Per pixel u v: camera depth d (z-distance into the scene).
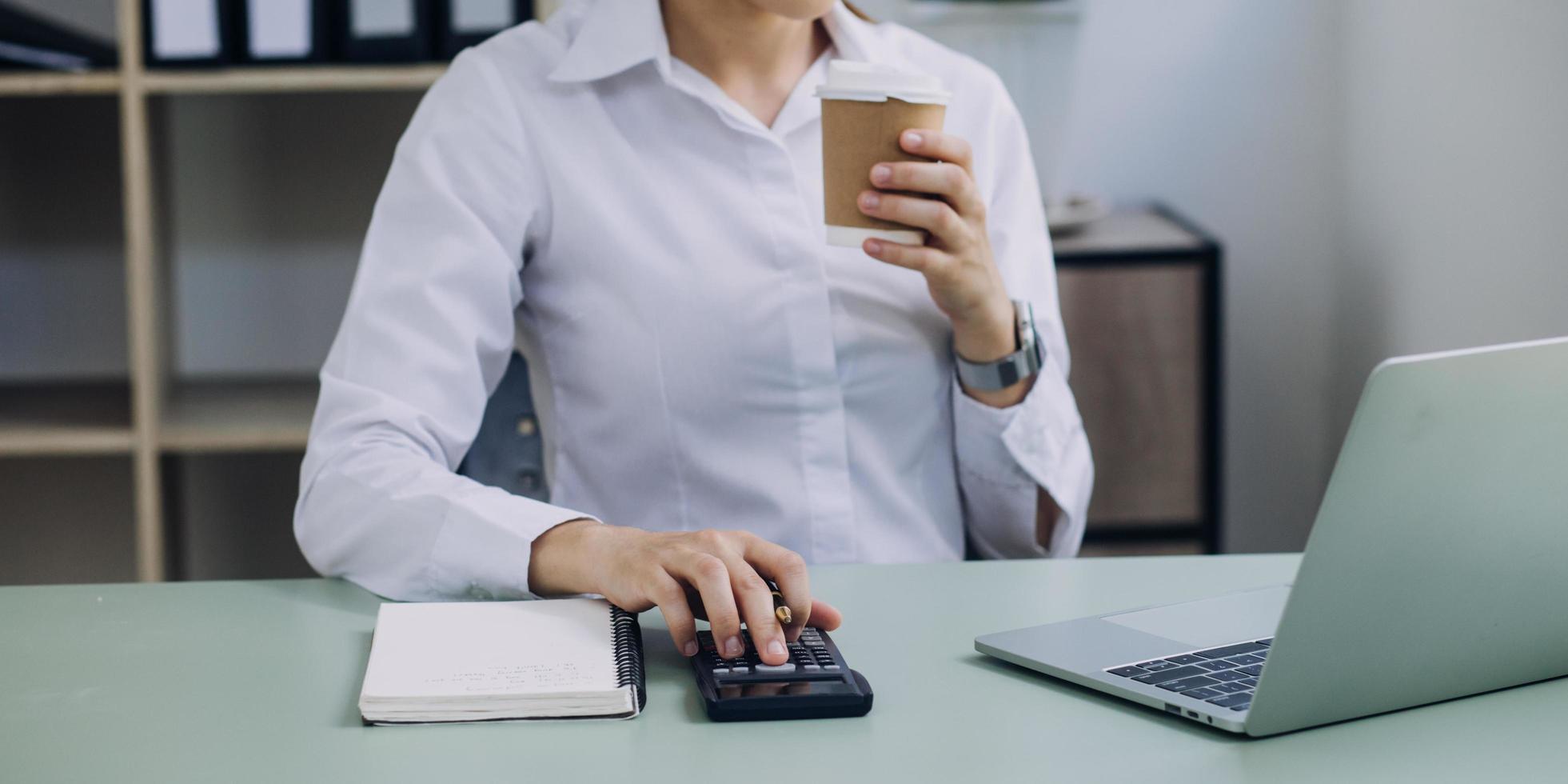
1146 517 2.32
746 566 0.83
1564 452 0.69
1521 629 0.75
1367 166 2.41
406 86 2.06
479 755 0.68
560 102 1.29
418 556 0.98
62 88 2.04
